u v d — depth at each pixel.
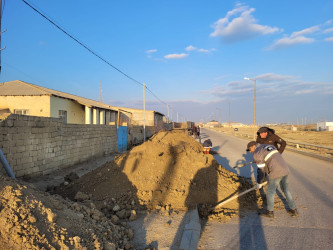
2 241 2.51
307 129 74.25
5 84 21.23
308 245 3.68
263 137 6.44
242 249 3.60
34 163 8.41
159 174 6.10
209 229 4.35
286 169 4.81
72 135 11.15
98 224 3.62
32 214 2.92
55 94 19.36
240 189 6.15
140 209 5.05
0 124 6.83
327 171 10.06
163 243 3.68
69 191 5.77
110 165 6.55
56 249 2.64
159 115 46.09
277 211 5.26
